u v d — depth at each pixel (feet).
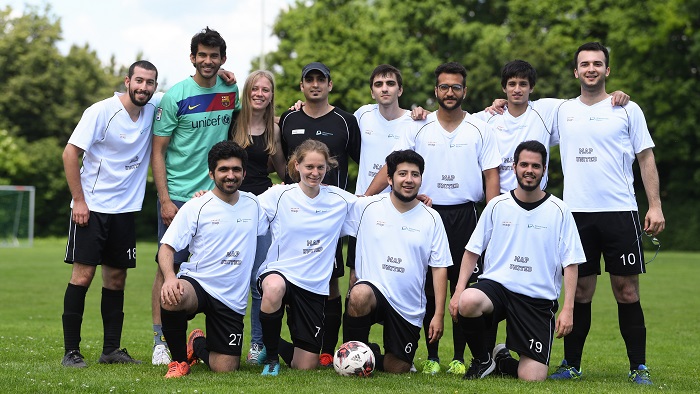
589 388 21.04
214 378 21.54
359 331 23.35
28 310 46.91
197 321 42.34
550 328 23.24
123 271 25.58
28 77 155.94
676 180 125.49
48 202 154.10
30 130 159.12
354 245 25.58
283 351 24.88
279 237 24.02
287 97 124.16
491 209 23.66
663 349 32.73
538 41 125.08
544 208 23.35
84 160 24.99
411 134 25.85
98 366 24.06
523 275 23.27
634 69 122.72
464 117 25.64
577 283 24.81
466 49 127.85
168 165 26.63
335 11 131.64
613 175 24.34
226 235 23.24
